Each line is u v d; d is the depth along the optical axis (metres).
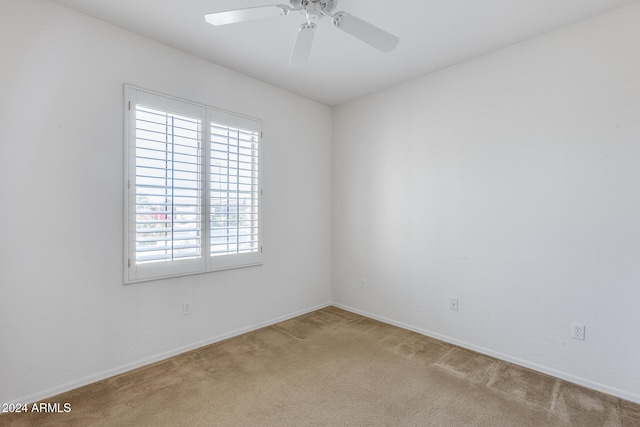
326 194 3.88
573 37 2.17
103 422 1.76
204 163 2.69
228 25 2.20
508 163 2.48
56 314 2.01
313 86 3.28
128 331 2.31
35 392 1.94
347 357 2.56
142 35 2.34
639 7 1.93
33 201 1.92
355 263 3.69
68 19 2.02
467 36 2.33
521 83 2.41
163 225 2.46
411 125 3.12
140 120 2.33
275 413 1.86
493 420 1.80
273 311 3.32
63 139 2.01
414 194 3.11
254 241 3.10
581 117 2.14
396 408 1.91
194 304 2.69
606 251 2.06
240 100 2.96
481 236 2.64
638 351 1.96
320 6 1.67
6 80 1.82
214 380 2.20
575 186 2.18
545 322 2.32
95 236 2.14
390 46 1.81
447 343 2.85
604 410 1.89
